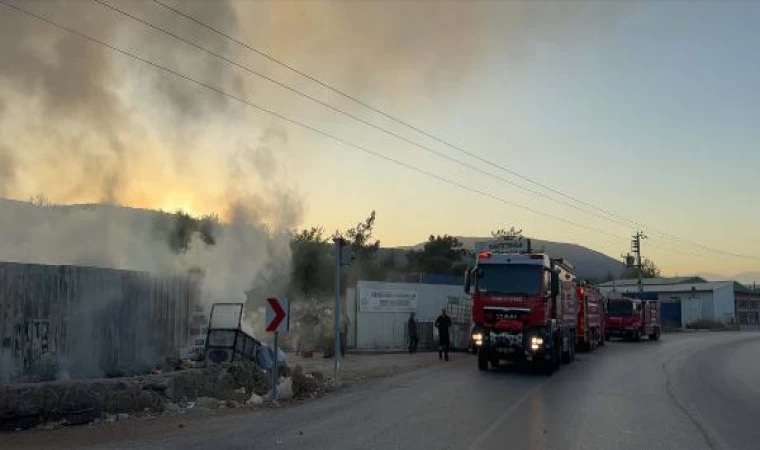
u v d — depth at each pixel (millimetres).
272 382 14109
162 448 9117
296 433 10328
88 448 9102
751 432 11211
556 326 21750
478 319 20828
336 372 16875
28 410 10445
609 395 15523
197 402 12953
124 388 11758
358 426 11000
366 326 29031
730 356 29812
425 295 31516
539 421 11703
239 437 9953
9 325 12062
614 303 44219
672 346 37969
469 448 9328
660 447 9789
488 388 16484
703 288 88250
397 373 20078
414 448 9281
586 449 9469
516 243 24375
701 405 14320
